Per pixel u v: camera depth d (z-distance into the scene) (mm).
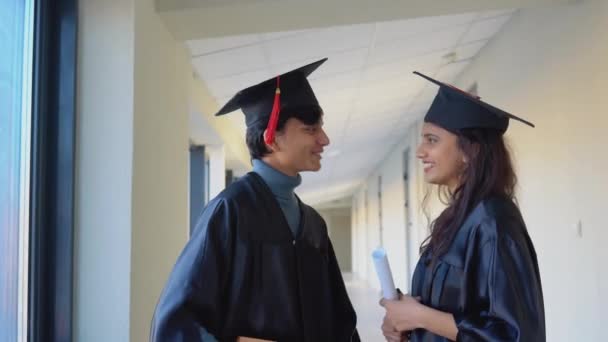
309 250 1273
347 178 12266
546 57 3023
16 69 1673
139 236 1866
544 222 3105
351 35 3148
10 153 1636
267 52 3055
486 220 1241
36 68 1740
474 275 1237
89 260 1791
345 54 3477
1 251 1577
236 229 1171
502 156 1340
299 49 3152
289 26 2354
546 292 3105
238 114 4504
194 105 3186
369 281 12883
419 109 6312
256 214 1205
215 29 2305
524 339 1102
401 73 4465
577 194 2680
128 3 1873
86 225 1803
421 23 3271
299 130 1284
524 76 3387
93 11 1873
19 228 1689
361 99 4934
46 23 1787
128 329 1765
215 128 3986
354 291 10648
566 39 2758
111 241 1793
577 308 2703
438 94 1436
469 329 1168
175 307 1060
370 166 11141
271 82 1284
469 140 1337
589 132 2529
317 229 1369
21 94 1707
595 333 2521
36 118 1728
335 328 1375
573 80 2688
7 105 1616
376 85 4574
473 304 1234
